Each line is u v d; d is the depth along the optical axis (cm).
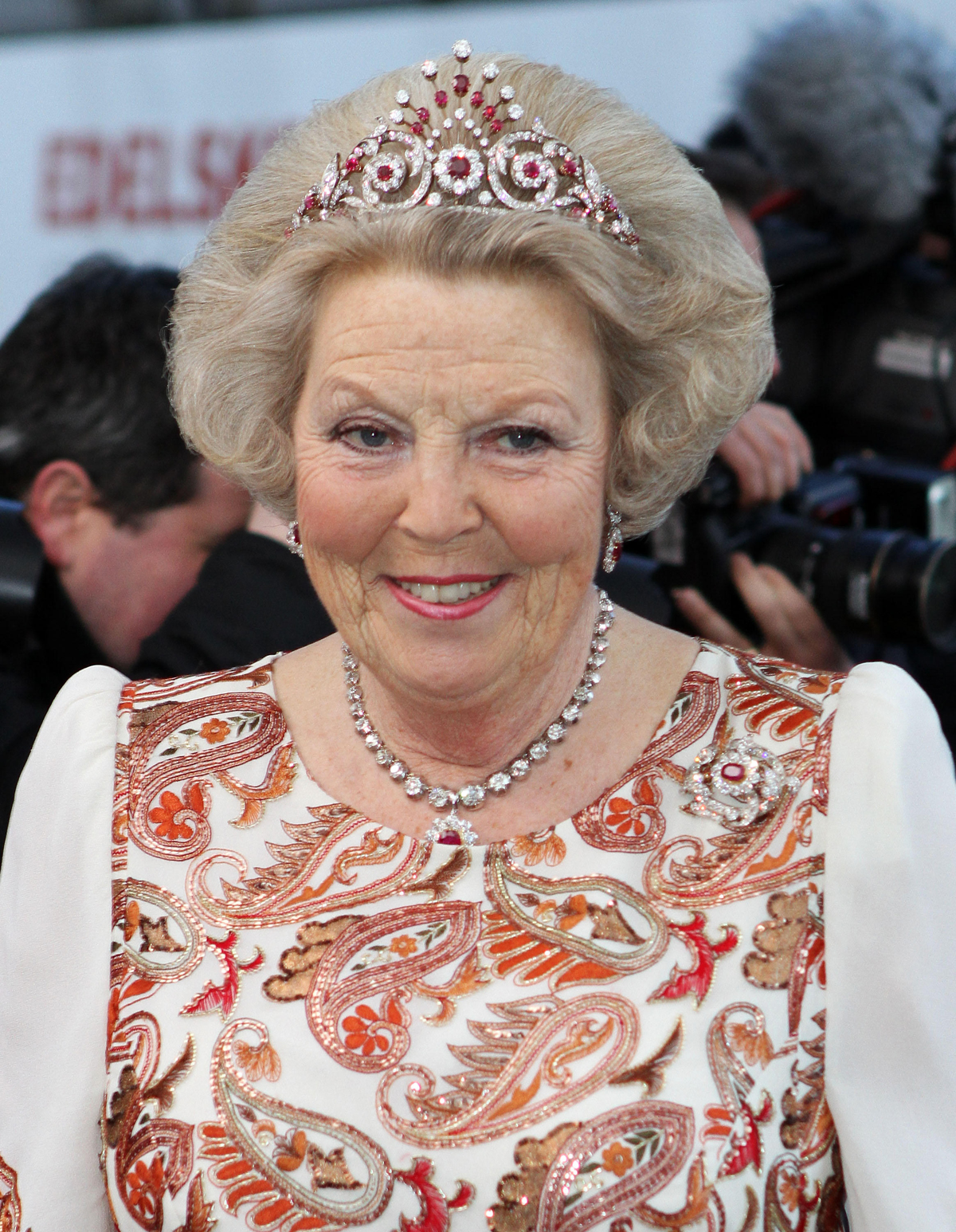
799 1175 178
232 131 523
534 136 174
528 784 202
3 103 532
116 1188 187
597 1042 180
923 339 459
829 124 441
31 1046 202
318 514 181
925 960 183
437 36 513
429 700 189
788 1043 180
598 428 182
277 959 190
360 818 201
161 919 195
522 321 172
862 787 187
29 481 343
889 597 364
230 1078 184
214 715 213
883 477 416
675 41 500
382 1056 182
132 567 352
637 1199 173
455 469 174
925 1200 178
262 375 194
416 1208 176
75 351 339
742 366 191
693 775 197
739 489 378
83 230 533
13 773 306
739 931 184
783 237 452
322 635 304
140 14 523
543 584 183
